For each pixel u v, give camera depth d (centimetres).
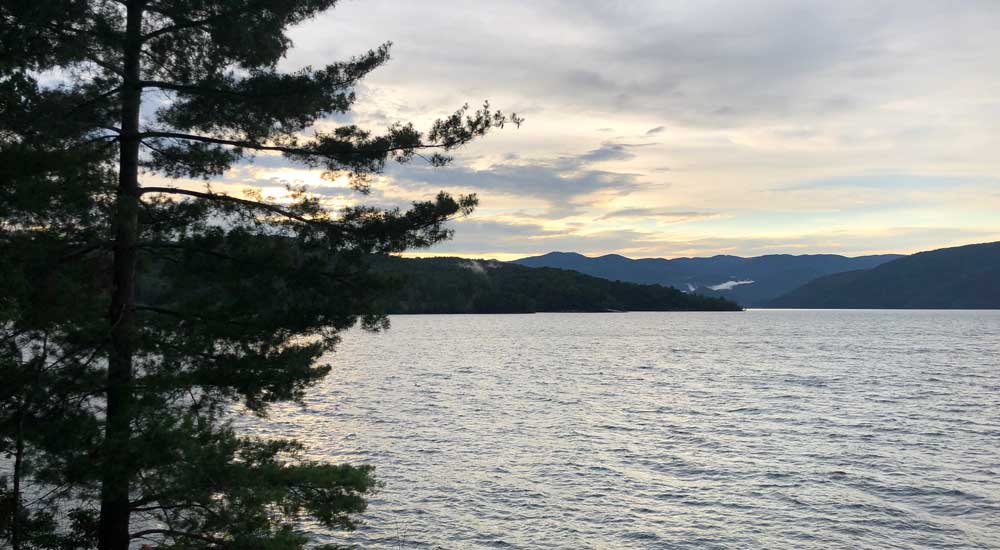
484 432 3934
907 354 10431
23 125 962
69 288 928
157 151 1160
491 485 2808
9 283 813
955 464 3162
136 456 902
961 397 5500
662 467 3136
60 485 937
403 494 2664
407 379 6788
